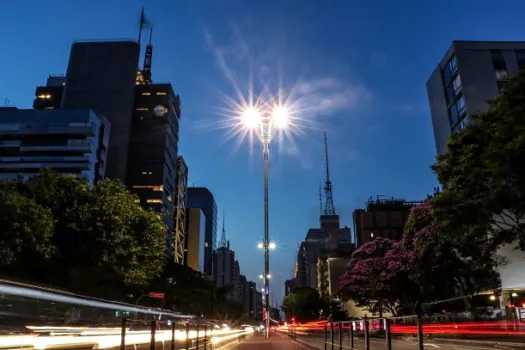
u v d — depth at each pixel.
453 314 42.12
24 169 95.56
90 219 33.31
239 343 37.97
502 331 34.44
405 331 10.62
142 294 54.09
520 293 43.22
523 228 20.39
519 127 15.69
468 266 43.91
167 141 133.25
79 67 132.25
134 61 133.75
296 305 111.69
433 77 68.12
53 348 8.70
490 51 59.84
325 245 173.12
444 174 20.48
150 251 38.81
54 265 32.38
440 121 65.81
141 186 128.50
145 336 13.44
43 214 27.34
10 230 25.33
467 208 19.17
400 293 55.69
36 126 96.38
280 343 37.81
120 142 126.94
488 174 18.00
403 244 45.00
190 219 181.62
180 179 156.25
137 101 135.00
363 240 106.56
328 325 20.00
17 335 7.66
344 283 62.25
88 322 11.32
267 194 44.06
